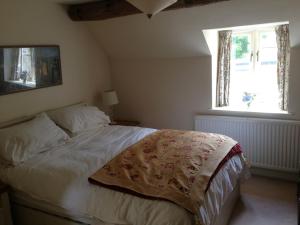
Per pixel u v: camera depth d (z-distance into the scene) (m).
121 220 1.88
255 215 2.82
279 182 3.49
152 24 3.50
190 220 1.75
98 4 3.36
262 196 3.18
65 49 3.65
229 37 3.77
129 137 3.12
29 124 2.85
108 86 4.54
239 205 3.01
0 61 2.82
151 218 1.77
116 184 2.02
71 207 2.09
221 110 3.78
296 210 2.88
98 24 3.83
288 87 3.34
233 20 3.09
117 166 2.28
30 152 2.61
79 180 2.18
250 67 3.86
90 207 2.00
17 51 2.99
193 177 2.05
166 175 2.09
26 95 3.15
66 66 3.68
